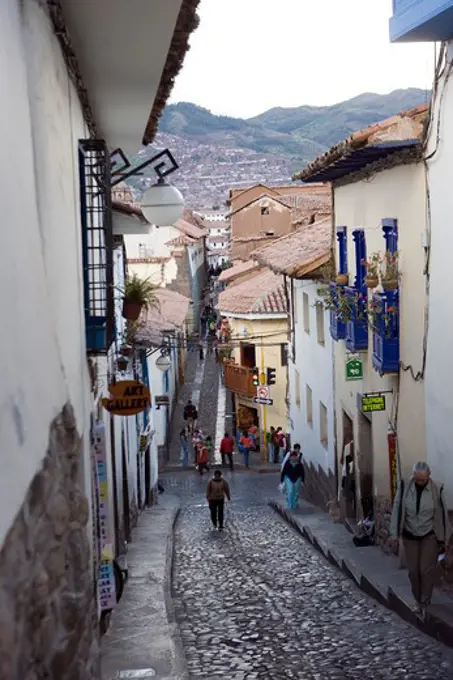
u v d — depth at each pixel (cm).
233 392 3822
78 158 822
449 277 1084
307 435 2308
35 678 445
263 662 912
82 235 841
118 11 671
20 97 476
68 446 590
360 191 1571
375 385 1497
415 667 855
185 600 1262
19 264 450
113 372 1301
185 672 870
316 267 1930
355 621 1071
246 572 1459
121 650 946
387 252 1318
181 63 926
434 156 1119
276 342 3550
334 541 1560
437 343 1136
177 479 3184
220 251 11669
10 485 401
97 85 905
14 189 445
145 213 1086
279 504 2194
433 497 1003
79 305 738
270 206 5041
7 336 408
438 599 1032
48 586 483
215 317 6631
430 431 1173
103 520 902
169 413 3853
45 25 572
